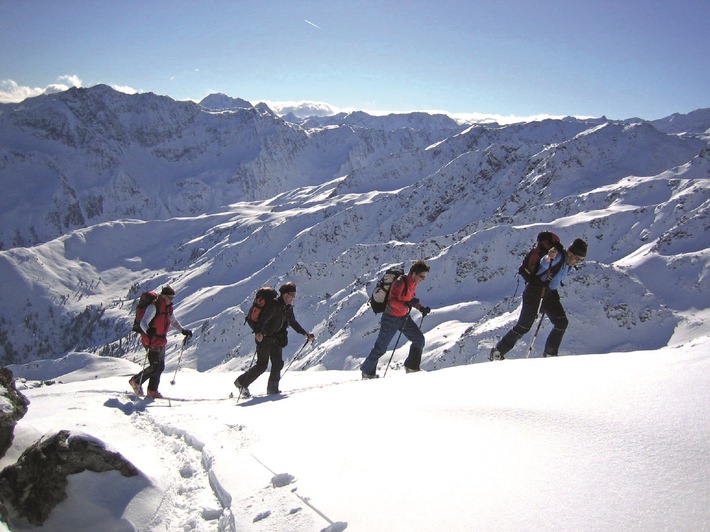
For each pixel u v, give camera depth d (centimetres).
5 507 415
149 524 439
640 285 9250
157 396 1173
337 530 356
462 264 15400
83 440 460
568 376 550
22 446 512
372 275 16850
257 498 429
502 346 916
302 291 19362
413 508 357
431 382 657
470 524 325
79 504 439
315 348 13512
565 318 905
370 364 1075
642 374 502
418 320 12912
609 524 295
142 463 540
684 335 8125
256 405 823
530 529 307
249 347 17588
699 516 284
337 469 448
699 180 15800
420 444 457
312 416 628
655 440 366
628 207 16050
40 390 1362
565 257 877
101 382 1543
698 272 9700
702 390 425
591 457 368
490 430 453
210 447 578
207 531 421
